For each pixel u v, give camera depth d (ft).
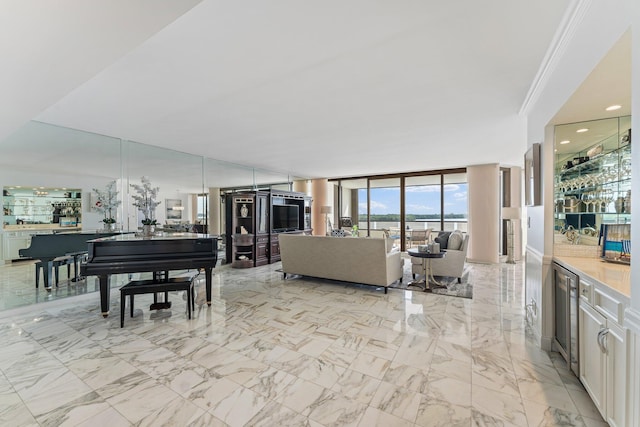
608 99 6.38
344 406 5.89
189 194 19.13
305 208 28.04
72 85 6.66
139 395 6.26
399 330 9.72
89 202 14.40
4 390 6.47
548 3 5.19
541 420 5.44
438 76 8.04
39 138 12.37
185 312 11.59
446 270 16.67
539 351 8.16
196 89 8.82
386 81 8.33
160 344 8.71
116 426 5.35
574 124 7.91
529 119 10.02
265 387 6.54
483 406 5.86
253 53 6.84
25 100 7.51
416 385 6.59
